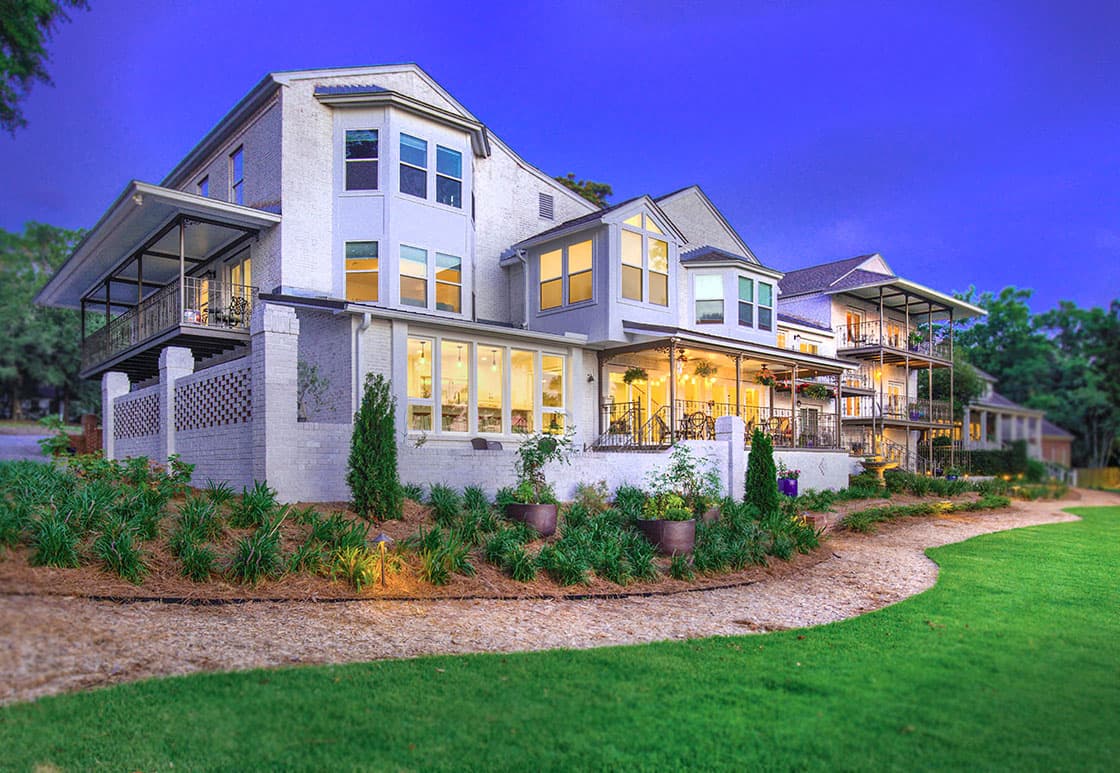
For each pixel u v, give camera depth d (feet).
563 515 40.88
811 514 55.06
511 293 69.82
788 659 20.65
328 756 13.28
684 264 72.13
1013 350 154.61
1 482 28.04
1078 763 13.88
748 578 33.55
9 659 16.03
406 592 25.45
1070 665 20.42
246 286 57.31
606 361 63.87
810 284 105.60
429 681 17.34
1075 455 147.02
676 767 13.43
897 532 52.11
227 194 62.64
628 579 30.42
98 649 17.40
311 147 57.16
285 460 36.32
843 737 14.92
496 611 24.85
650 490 50.42
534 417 57.82
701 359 69.82
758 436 47.32
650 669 19.20
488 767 13.14
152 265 67.10
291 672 17.16
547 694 16.89
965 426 124.16
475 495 39.58
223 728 14.11
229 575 24.13
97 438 62.69
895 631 24.40
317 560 26.00
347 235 57.72
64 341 76.02
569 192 76.74
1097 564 40.09
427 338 51.83
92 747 13.19
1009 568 38.40
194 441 42.88
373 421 34.86
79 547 23.45
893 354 102.06
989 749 14.46
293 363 37.04
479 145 65.51
